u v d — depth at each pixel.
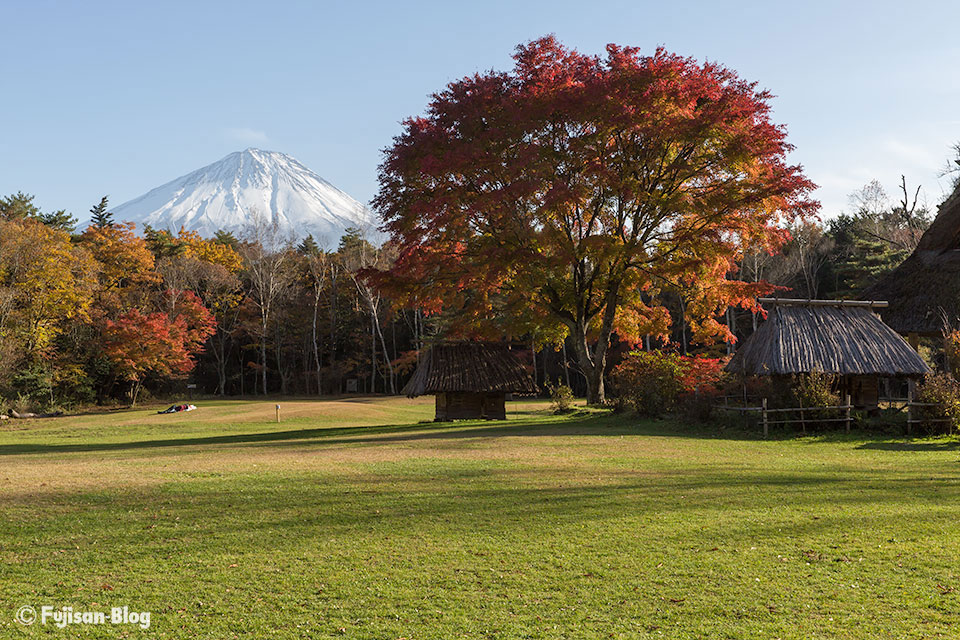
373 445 21.95
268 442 26.02
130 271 71.12
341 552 9.26
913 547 9.15
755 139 26.41
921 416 21.73
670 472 15.02
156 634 6.75
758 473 14.84
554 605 7.39
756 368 24.14
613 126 27.28
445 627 6.86
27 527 10.62
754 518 10.74
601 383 32.78
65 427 42.00
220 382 78.81
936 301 29.72
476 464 16.50
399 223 29.44
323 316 81.75
